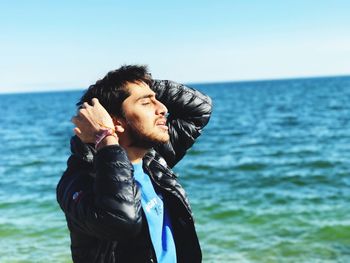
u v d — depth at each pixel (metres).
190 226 2.16
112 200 1.86
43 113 78.94
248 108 63.97
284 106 62.88
